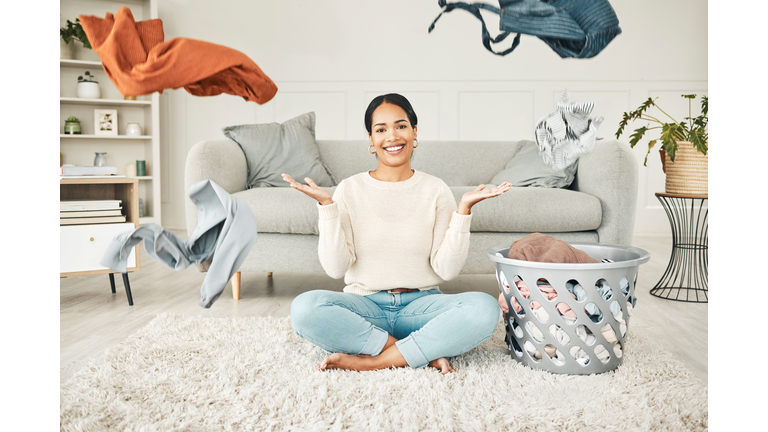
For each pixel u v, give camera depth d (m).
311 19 4.32
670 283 2.36
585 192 2.18
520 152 2.55
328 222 1.23
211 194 1.62
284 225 1.99
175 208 4.50
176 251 1.59
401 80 4.31
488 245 2.03
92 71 4.29
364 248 1.30
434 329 1.18
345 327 1.20
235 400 1.03
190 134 4.45
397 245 1.30
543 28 4.18
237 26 4.36
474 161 2.60
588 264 1.14
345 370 1.19
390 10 4.27
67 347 1.43
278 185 2.32
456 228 1.25
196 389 1.08
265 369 1.20
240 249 1.58
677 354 1.39
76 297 2.08
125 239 1.75
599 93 4.20
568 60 4.20
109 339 1.51
